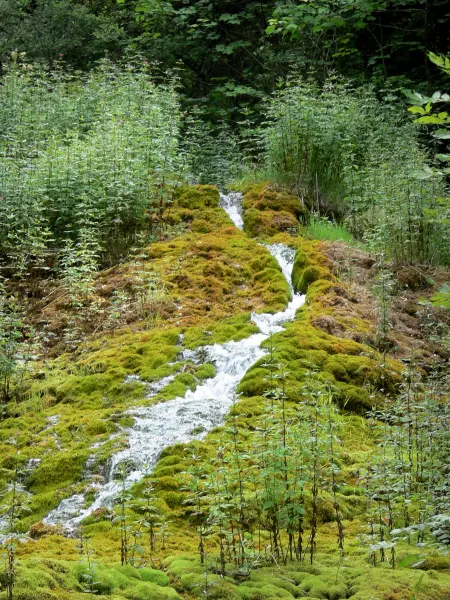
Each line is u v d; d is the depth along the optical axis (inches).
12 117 519.8
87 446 264.1
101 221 419.5
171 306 358.9
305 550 197.8
